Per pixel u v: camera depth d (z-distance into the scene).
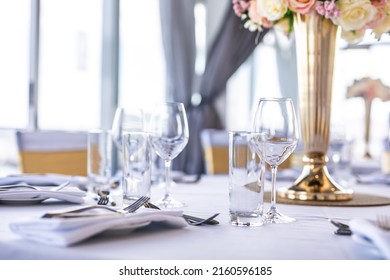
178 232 0.84
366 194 1.52
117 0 4.46
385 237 0.66
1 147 3.90
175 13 4.73
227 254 0.69
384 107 5.73
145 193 1.00
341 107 5.95
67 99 4.27
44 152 2.14
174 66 4.74
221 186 1.71
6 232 0.80
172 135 1.22
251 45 4.98
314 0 1.35
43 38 3.91
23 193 1.09
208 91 4.92
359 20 1.31
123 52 4.60
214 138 2.82
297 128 1.01
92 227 0.72
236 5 1.58
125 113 1.61
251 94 5.98
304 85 1.42
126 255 0.66
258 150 0.91
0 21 3.80
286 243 0.77
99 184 1.37
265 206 1.22
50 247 0.70
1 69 3.81
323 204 1.26
